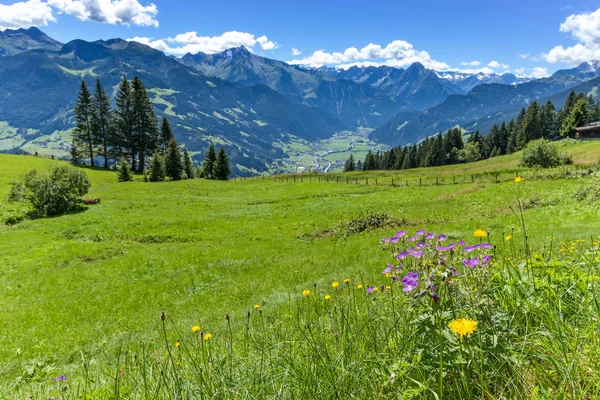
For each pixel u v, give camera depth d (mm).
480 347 1726
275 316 6164
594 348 1738
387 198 37719
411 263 2799
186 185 64625
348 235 24375
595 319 1953
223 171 86688
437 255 2484
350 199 40281
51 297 16422
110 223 33094
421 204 31016
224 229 30719
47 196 37781
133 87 96500
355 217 28203
